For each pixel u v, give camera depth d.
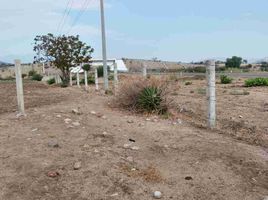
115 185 4.77
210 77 8.04
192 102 12.98
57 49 35.53
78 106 10.48
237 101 13.48
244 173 5.35
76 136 6.71
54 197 4.42
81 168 5.19
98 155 5.71
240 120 9.34
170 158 5.83
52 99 13.38
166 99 10.18
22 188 4.57
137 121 8.62
